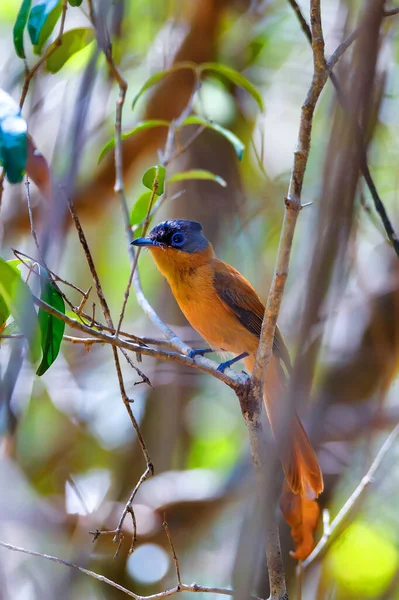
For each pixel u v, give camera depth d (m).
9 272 4.93
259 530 5.84
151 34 12.16
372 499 11.06
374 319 11.27
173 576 10.94
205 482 11.32
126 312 13.05
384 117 11.27
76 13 10.48
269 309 6.01
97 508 11.29
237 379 6.44
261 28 12.44
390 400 12.55
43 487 12.20
